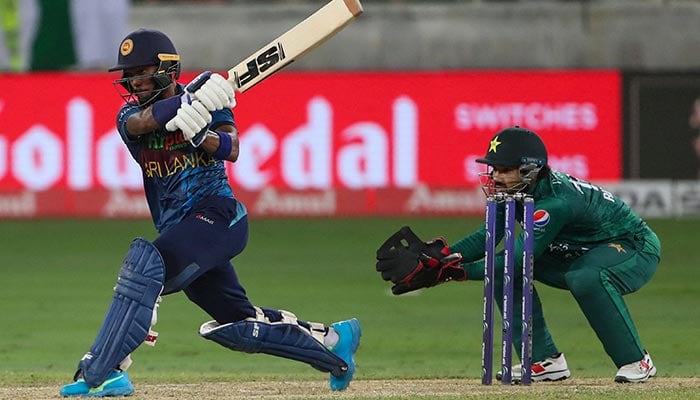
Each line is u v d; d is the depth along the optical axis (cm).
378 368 3166
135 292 2166
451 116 6862
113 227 6681
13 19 6944
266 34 7269
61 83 6856
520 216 2483
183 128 2066
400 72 6869
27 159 6894
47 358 3394
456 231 6316
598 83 6812
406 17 7262
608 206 2475
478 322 4084
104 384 2228
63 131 6875
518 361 3328
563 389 2350
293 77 6875
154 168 2206
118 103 6856
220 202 2198
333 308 4300
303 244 6100
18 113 6862
